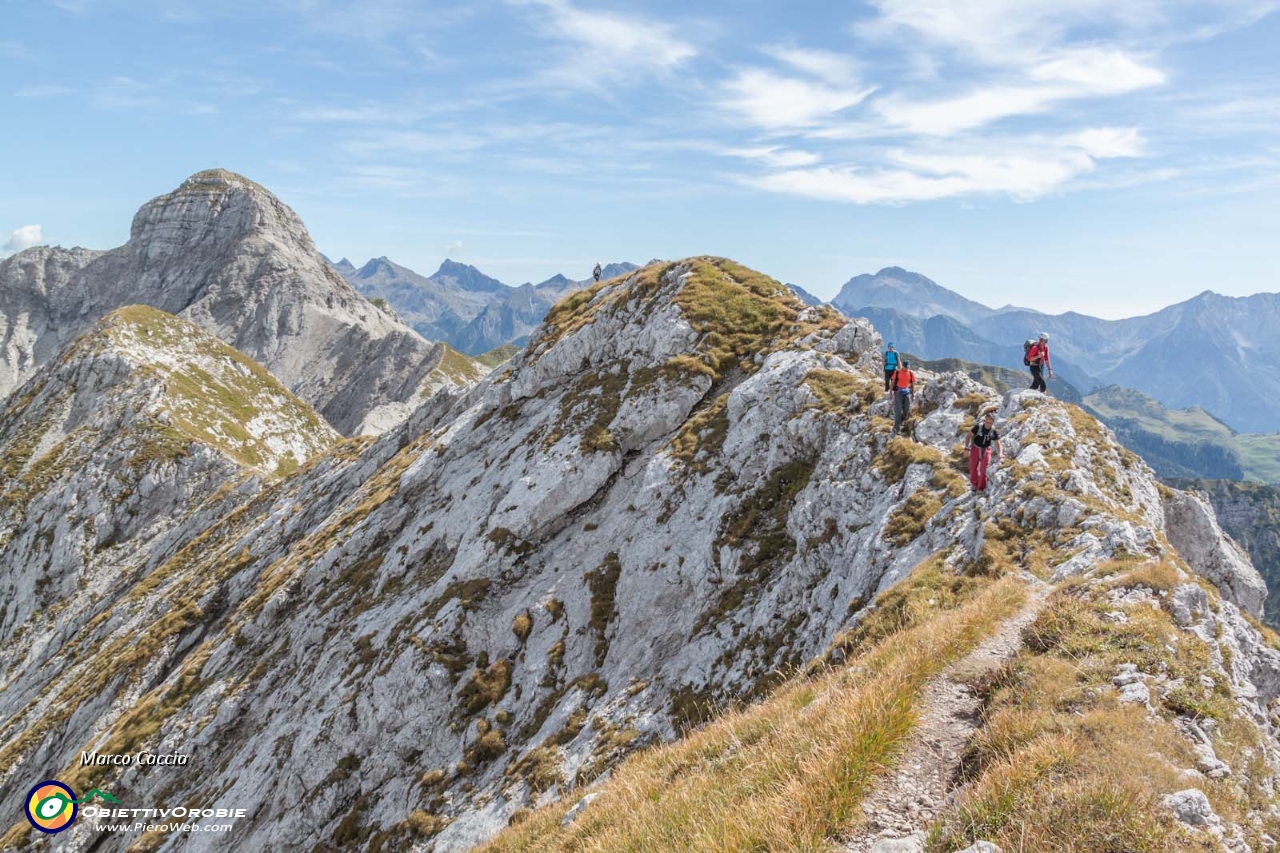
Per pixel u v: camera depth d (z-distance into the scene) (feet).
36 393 590.14
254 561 275.18
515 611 147.64
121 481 469.98
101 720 235.40
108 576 437.17
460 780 124.77
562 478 164.35
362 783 139.74
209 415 565.53
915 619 69.00
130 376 567.59
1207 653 47.75
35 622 422.82
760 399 150.30
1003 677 47.21
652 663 120.06
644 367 191.62
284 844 138.21
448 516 190.60
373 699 146.72
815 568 108.88
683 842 41.11
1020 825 31.73
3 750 245.24
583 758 106.73
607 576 142.31
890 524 97.19
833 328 169.48
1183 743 38.52
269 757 156.87
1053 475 82.94
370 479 264.72
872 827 35.60
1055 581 64.75
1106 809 31.60
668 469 151.94
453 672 143.13
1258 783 37.65
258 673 194.70
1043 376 108.78
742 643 108.06
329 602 203.31
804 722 49.06
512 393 227.61
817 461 131.54
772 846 35.68
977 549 77.77
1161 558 62.23
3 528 463.01
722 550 126.93
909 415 119.85
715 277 208.23
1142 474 96.94
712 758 56.70
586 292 257.34
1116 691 42.91
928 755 41.32
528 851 63.57
